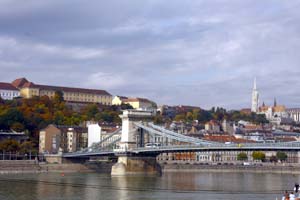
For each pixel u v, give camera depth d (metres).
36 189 182.00
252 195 169.62
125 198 161.12
